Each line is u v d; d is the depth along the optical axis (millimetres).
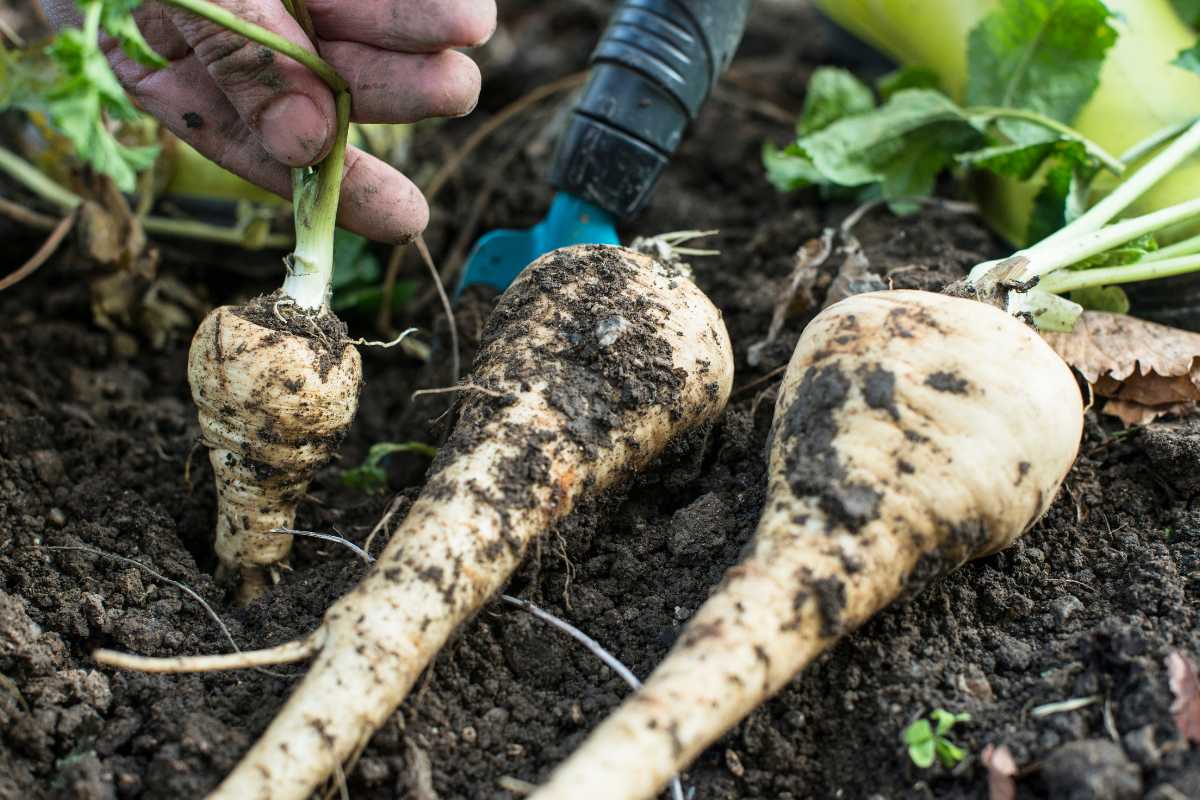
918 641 389
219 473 414
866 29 554
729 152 600
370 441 508
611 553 415
